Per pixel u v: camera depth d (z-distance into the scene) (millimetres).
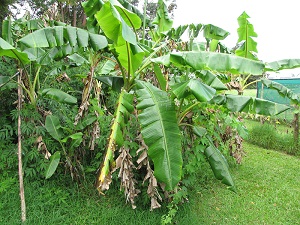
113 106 4297
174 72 4078
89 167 3840
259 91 8555
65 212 3105
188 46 3752
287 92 3898
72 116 3984
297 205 3664
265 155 6238
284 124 8266
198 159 3109
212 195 3945
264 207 3590
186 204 3367
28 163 3613
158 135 2301
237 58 2553
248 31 4133
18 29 4266
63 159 3732
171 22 4137
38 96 3754
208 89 2453
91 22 2730
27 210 2994
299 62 3820
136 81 2773
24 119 3479
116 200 3428
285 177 4777
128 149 2834
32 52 3516
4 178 3473
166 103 2508
